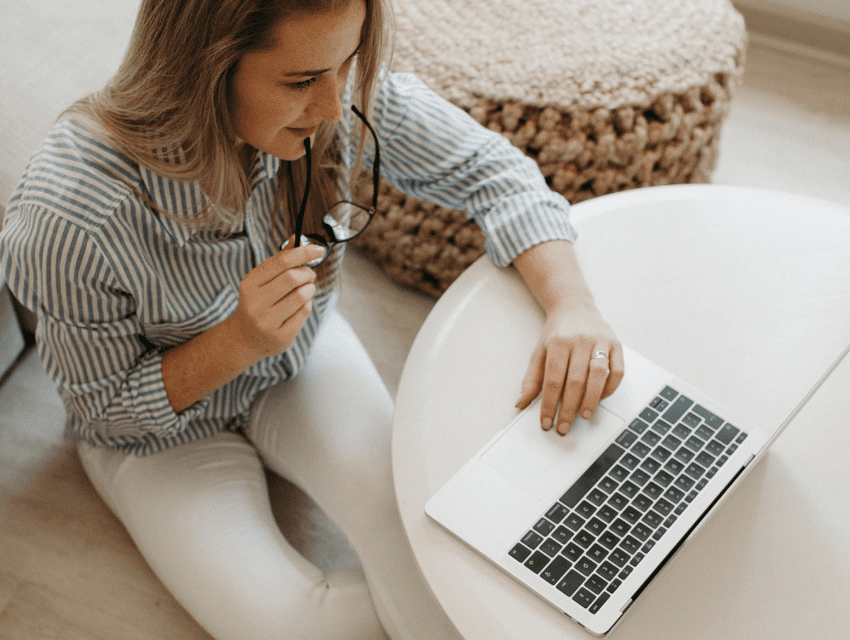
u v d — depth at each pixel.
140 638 1.18
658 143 1.42
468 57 1.38
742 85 2.19
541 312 0.94
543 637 0.70
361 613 1.06
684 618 0.72
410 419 0.84
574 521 0.75
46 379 1.44
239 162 0.80
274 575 1.04
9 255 0.80
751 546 0.77
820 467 0.83
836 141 2.06
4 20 1.27
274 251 0.98
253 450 1.16
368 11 0.71
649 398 0.85
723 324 0.92
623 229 1.01
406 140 1.02
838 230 1.02
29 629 1.18
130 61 0.71
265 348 0.84
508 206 0.99
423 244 1.53
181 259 0.87
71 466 1.34
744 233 1.02
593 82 1.35
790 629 0.72
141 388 0.89
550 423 0.82
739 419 0.84
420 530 0.76
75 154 0.76
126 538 1.28
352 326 1.61
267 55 0.66
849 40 2.20
